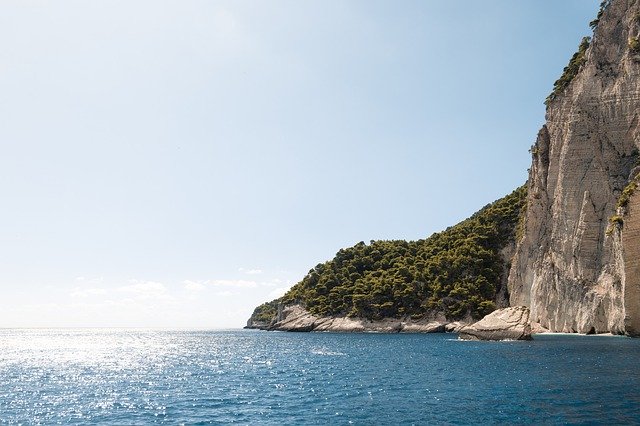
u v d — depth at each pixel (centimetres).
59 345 13900
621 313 8538
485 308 12875
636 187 7988
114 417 3052
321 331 16225
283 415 2981
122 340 17925
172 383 4656
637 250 7806
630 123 9600
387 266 16825
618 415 2669
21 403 3616
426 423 2636
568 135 10500
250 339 14962
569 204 10300
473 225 15925
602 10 10900
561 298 10288
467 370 4800
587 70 10450
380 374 4856
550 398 3175
